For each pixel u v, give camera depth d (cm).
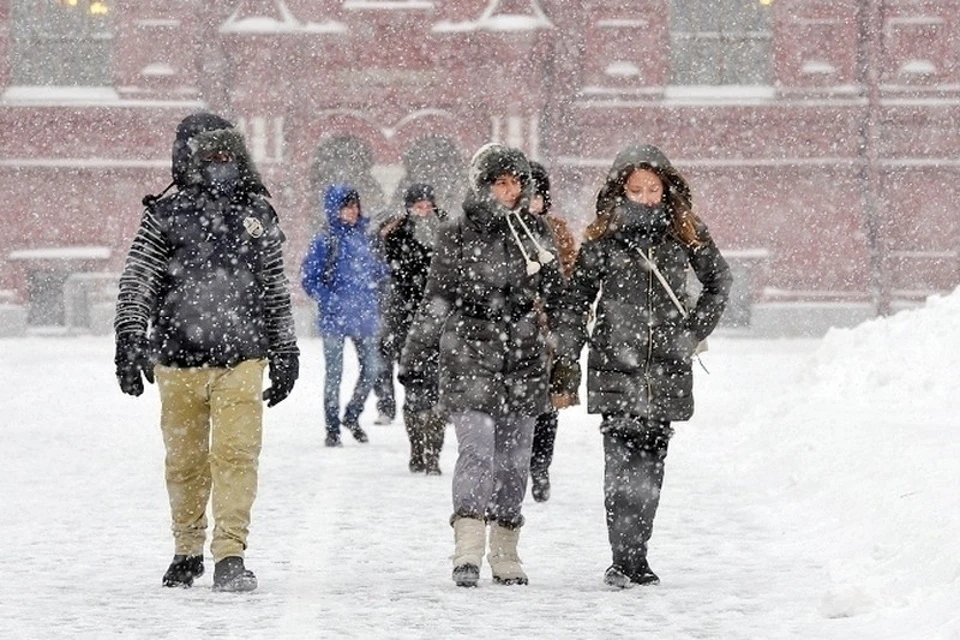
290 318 2047
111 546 2391
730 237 10300
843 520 2411
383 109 10206
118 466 3462
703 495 2861
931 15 10331
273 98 10150
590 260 2022
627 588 2000
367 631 1730
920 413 3247
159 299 2020
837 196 10306
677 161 10319
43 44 10262
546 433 2830
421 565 2209
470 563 2014
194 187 2023
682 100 10325
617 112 10319
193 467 2033
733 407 4547
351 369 6412
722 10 10438
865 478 2591
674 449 3544
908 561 1984
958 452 2609
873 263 10300
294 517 2692
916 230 10306
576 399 2069
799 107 10319
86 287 10119
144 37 10250
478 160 2084
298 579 2088
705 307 2016
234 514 1980
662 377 2005
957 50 10331
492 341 2072
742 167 10306
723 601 1897
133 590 2000
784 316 10162
